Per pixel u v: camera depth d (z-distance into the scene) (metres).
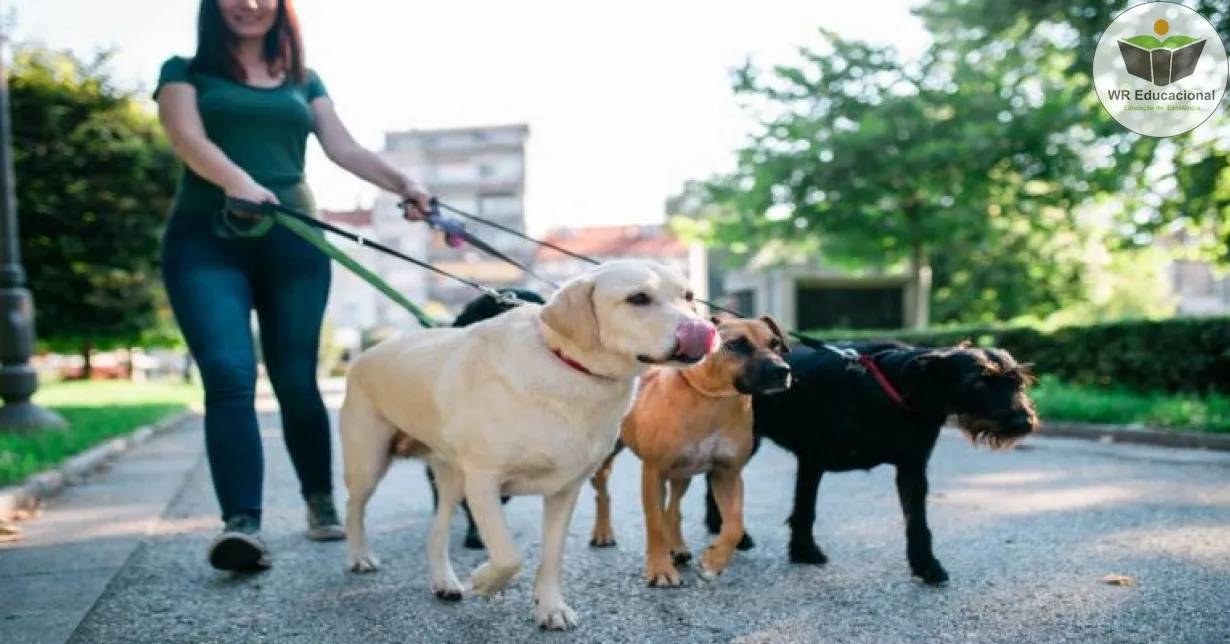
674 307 3.00
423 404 3.42
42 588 3.68
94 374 33.19
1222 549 4.07
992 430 3.76
